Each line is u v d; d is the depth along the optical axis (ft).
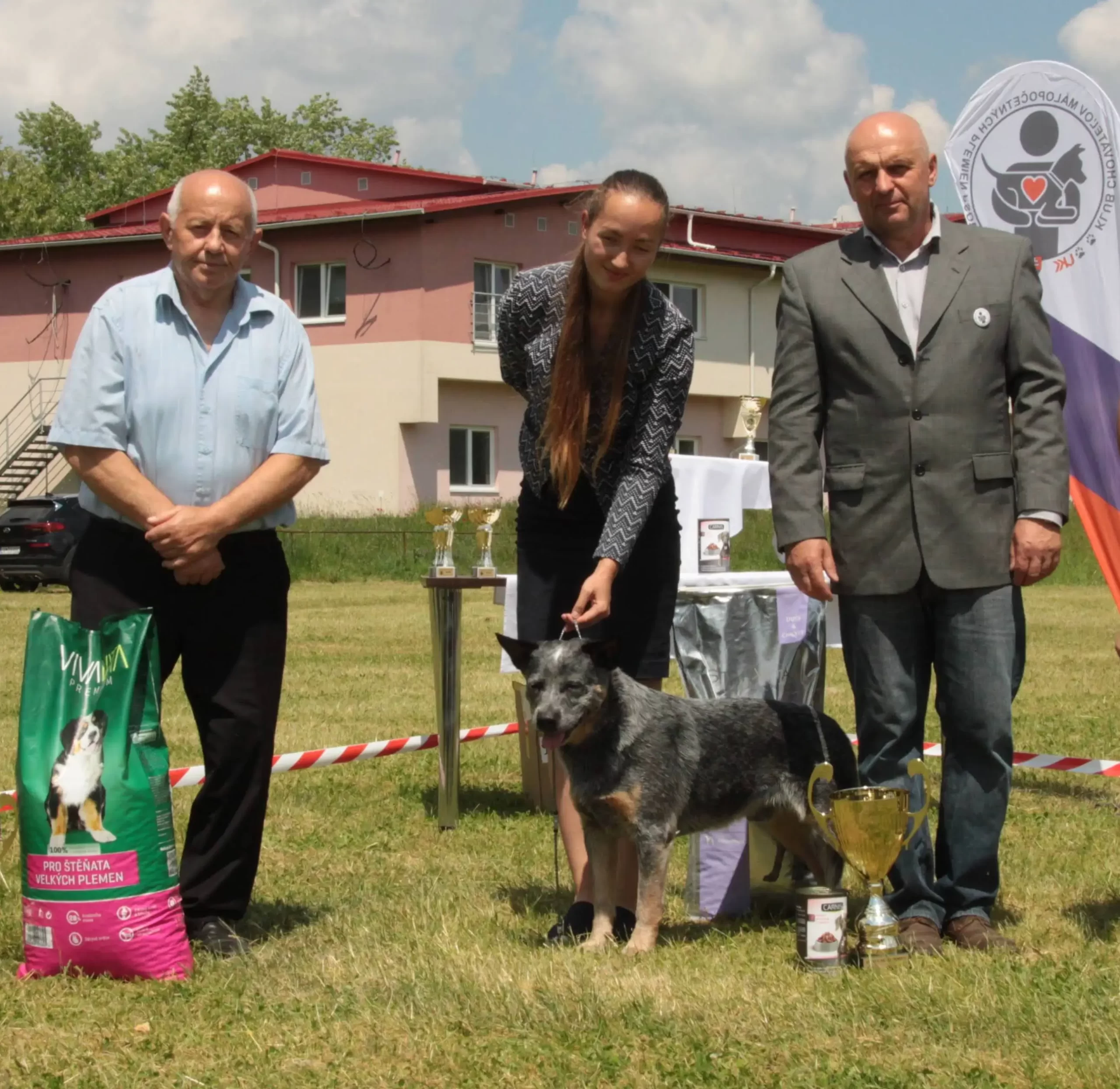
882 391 13.91
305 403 14.56
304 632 51.37
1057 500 13.58
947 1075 10.34
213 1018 11.84
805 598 17.01
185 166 189.57
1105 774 22.38
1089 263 21.03
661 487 14.82
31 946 13.00
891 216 13.85
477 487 95.86
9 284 100.83
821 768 14.48
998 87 21.39
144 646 13.32
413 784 24.04
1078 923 15.01
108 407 13.70
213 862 14.43
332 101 199.11
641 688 14.48
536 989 12.41
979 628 13.80
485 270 93.50
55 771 12.94
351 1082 10.39
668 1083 10.30
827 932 13.29
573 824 15.70
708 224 105.70
